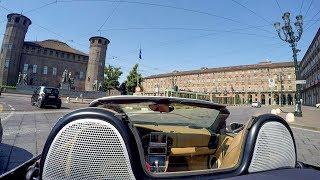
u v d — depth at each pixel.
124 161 1.20
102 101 2.69
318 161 6.05
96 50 81.19
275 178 1.25
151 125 2.69
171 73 111.81
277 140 1.49
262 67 84.50
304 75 74.50
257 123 1.47
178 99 2.60
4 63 74.50
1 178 1.43
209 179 1.27
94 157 1.22
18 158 5.17
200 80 97.94
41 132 8.19
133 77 60.97
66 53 89.19
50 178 1.24
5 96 36.84
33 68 82.62
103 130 1.23
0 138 5.11
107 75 76.00
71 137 1.24
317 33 49.72
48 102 18.97
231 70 90.50
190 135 2.45
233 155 1.54
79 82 91.00
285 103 80.25
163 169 2.21
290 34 19.73
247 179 1.24
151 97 2.56
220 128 2.86
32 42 85.00
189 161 2.43
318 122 15.95
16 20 76.81
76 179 1.22
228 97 87.69
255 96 85.19
